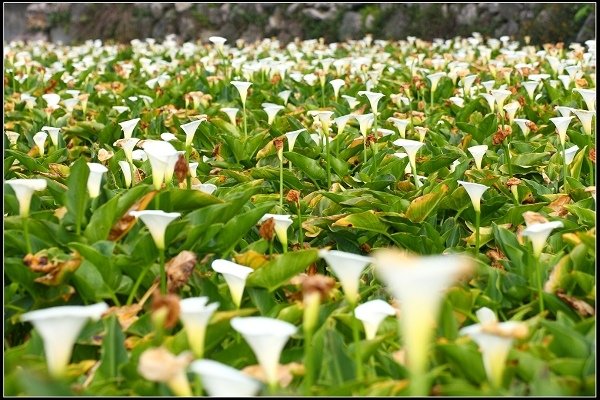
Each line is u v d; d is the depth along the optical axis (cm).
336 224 295
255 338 158
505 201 315
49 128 403
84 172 257
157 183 257
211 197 271
